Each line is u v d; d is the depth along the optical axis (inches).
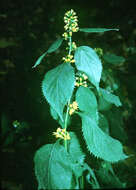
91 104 16.3
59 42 15.9
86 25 46.6
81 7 48.1
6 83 30.2
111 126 23.0
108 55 23.7
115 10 48.8
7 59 34.8
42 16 45.3
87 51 15.4
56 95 14.5
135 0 48.9
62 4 48.3
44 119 23.7
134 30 45.9
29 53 34.2
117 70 29.4
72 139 17.9
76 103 17.1
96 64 15.2
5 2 45.6
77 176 16.8
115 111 23.1
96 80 15.1
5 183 25.2
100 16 48.1
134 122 32.9
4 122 27.1
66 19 17.1
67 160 15.5
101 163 19.3
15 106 27.6
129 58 32.5
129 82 29.4
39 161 15.7
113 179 19.9
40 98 24.7
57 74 14.9
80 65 15.2
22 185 24.6
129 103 29.7
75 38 35.7
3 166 25.7
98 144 15.7
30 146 25.7
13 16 44.2
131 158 26.7
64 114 17.7
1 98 28.4
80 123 19.1
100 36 41.0
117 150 15.8
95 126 16.0
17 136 26.3
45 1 48.1
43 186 15.1
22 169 25.3
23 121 26.1
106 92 18.3
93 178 19.4
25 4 46.3
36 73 29.3
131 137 32.7
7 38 40.1
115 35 44.0
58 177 15.0
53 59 25.9
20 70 31.4
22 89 28.7
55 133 17.2
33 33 40.6
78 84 17.3
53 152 15.8
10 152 26.2
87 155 18.3
